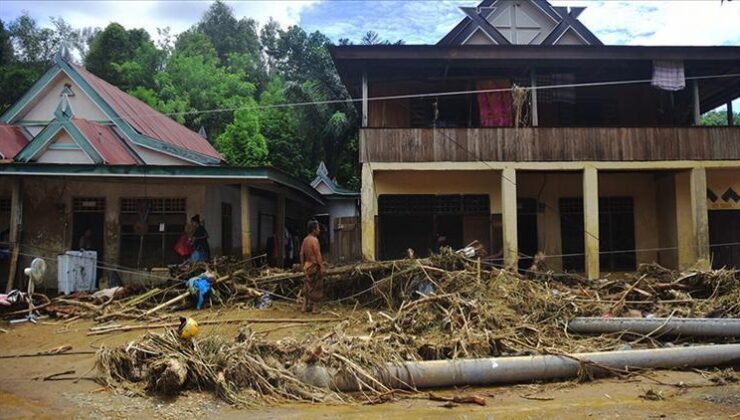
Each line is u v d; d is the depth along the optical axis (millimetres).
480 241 16266
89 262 12641
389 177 16156
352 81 17406
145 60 40438
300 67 37906
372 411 5578
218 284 11312
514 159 15211
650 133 15477
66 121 13906
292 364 6484
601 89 17609
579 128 15336
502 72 16734
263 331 8742
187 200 14406
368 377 6199
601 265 17266
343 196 24578
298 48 39312
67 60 16672
